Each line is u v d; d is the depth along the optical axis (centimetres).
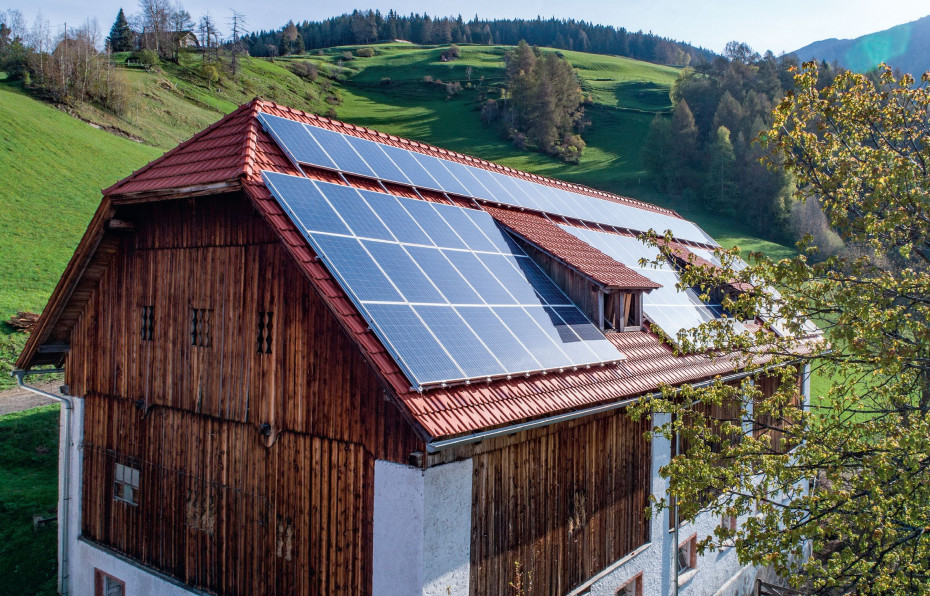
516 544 1049
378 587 922
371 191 1292
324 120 1481
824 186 1034
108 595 1424
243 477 1130
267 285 1111
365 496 952
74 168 5547
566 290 1437
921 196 914
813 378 3584
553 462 1137
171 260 1287
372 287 992
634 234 2228
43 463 2062
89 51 8288
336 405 998
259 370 1116
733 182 8031
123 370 1377
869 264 1003
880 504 871
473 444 962
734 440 1712
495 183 1802
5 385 2581
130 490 1358
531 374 1068
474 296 1164
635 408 1107
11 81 7431
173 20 13100
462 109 12825
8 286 3453
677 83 11562
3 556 1557
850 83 1073
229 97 10719
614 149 10712
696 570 1653
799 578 926
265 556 1088
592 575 1245
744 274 996
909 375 994
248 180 1075
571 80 12312
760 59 12094
